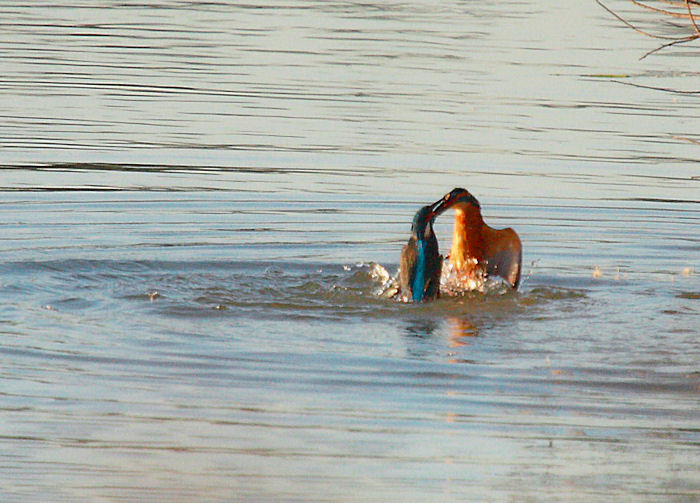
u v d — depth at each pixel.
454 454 8.41
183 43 28.72
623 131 21.11
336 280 12.91
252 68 25.88
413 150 19.38
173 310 11.61
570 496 7.71
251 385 9.60
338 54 27.61
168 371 9.88
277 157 18.89
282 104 22.53
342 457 8.27
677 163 19.03
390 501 7.53
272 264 13.61
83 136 19.91
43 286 12.31
